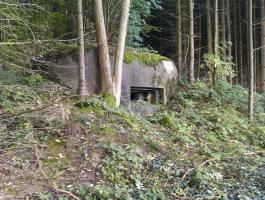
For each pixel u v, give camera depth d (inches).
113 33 451.2
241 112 457.4
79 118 292.8
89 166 252.2
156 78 420.5
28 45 308.0
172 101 433.4
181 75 510.9
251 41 445.4
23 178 230.5
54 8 490.6
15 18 288.0
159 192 240.2
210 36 626.8
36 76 355.9
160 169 264.5
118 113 322.3
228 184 263.3
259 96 513.3
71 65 371.2
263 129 404.8
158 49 773.9
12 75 344.5
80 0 327.6
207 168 284.7
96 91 354.6
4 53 304.3
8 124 274.7
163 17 756.6
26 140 259.4
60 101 316.5
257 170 292.7
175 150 301.0
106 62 348.5
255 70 765.3
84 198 220.5
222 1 706.2
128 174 252.1
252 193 254.8
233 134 381.4
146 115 381.7
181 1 678.5
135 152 274.1
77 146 267.7
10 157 245.8
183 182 257.1
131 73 396.8
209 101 451.8
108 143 273.9
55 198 217.2
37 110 283.3
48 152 256.5
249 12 446.6
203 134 358.0
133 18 484.4
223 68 508.1
